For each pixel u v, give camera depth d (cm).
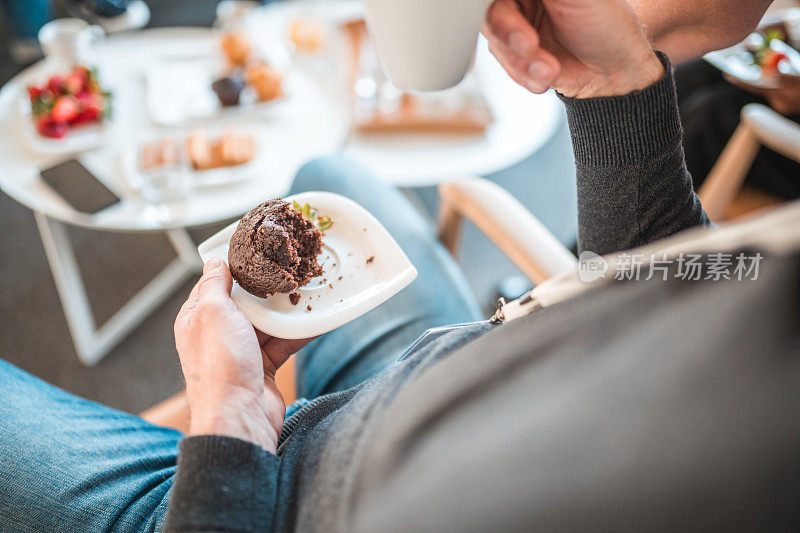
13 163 142
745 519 32
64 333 169
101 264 188
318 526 46
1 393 88
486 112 162
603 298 40
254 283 71
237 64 172
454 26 55
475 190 114
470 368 43
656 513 34
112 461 82
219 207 134
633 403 35
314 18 187
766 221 35
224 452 53
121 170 142
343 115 164
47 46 165
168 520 51
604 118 65
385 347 98
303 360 102
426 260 110
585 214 71
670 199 67
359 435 50
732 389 33
